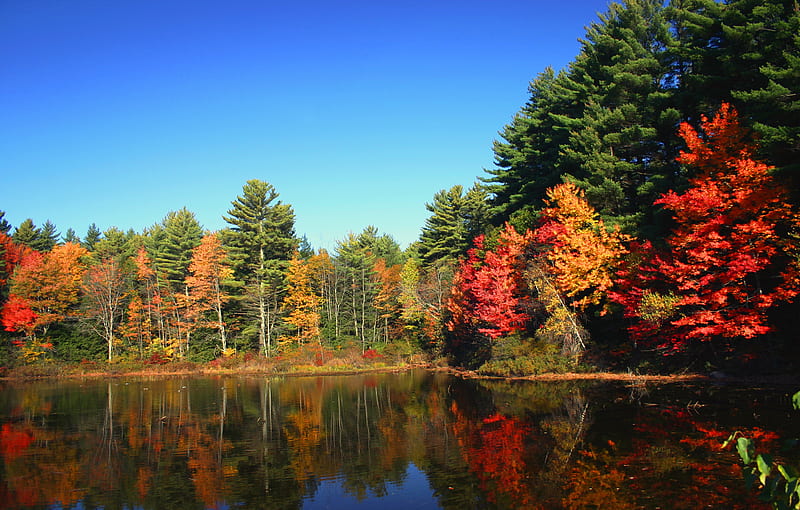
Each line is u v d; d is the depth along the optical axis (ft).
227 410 75.56
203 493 35.50
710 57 77.51
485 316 103.24
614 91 94.43
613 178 93.50
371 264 216.95
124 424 64.90
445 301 148.77
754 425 41.29
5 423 67.51
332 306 190.49
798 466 30.12
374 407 73.00
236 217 181.37
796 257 56.65
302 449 48.06
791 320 65.82
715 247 62.75
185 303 180.75
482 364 114.32
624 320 88.53
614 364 84.38
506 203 136.77
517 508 28.63
